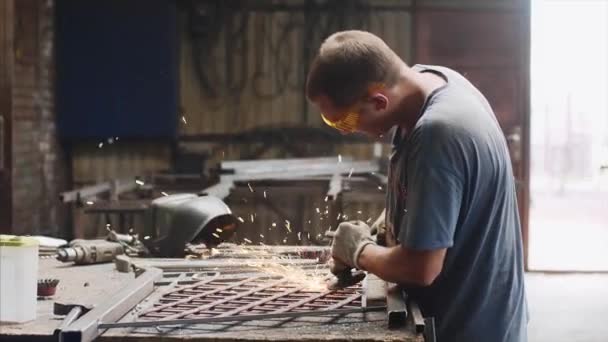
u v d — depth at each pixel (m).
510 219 2.13
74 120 7.94
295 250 3.05
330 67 1.98
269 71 8.20
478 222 2.06
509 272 2.12
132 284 2.30
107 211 5.14
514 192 2.19
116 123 7.95
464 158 1.95
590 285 6.82
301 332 1.93
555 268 7.46
